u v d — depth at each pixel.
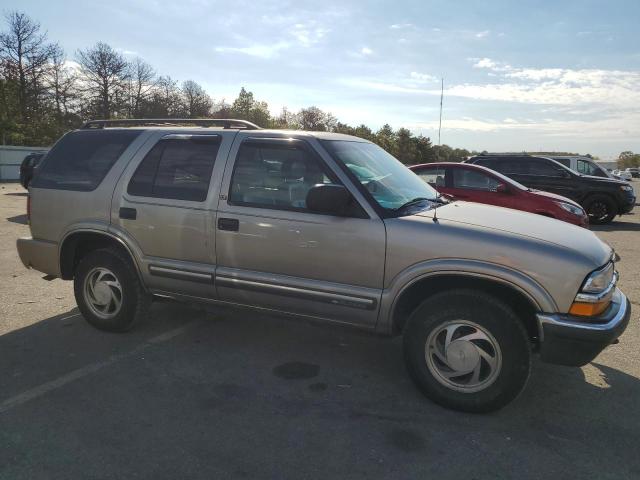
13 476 2.67
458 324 3.33
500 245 3.24
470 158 14.59
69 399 3.49
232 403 3.48
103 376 3.85
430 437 3.11
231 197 3.99
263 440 3.04
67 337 4.62
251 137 4.06
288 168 3.86
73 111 53.81
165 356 4.24
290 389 3.70
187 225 4.13
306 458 2.87
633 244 10.39
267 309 3.99
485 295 3.25
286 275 3.82
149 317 5.12
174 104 66.81
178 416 3.29
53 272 4.86
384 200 3.68
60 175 4.78
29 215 4.92
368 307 3.56
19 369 3.95
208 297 4.21
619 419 3.36
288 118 88.62
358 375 3.96
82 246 4.88
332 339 4.70
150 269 4.35
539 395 3.68
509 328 3.19
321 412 3.38
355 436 3.10
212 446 2.97
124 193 4.42
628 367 4.20
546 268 3.14
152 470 2.74
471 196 9.31
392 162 4.60
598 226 13.61
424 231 3.40
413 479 2.70
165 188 4.28
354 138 4.48
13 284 6.31
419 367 3.47
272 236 3.80
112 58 57.28
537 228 3.51
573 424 3.29
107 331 4.72
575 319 3.11
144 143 4.46
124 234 4.42
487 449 2.99
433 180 9.75
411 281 3.41
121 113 59.16
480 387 3.30
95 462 2.80
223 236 3.99
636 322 5.31
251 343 4.56
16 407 3.37
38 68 49.19
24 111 48.56
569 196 13.73
